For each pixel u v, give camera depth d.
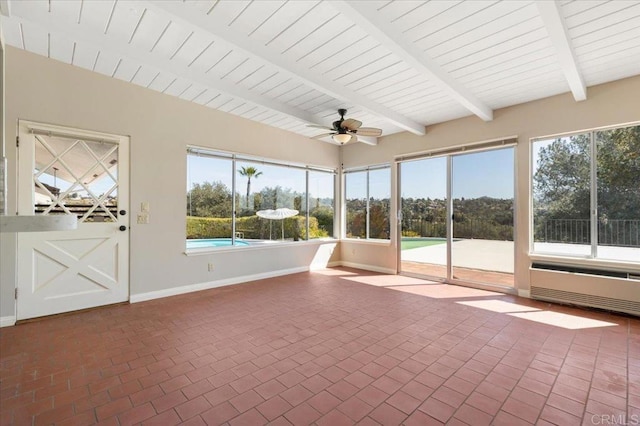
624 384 2.06
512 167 4.29
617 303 3.33
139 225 3.88
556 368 2.27
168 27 2.54
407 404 1.87
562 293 3.71
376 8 2.22
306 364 2.35
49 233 3.31
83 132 3.47
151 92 3.95
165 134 4.07
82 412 1.78
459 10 2.25
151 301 3.90
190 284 4.35
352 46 2.79
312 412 1.79
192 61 3.08
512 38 2.61
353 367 2.30
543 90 3.71
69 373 2.20
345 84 3.56
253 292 4.36
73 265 3.45
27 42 2.93
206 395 1.95
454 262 4.89
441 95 3.90
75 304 3.46
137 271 3.87
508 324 3.14
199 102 4.33
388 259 5.74
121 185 3.75
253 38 2.66
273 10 2.30
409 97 3.95
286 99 4.03
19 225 0.79
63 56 3.19
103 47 2.63
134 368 2.27
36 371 2.22
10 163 3.06
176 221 4.19
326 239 6.38
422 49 2.76
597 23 2.36
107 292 3.67
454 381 2.11
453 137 4.80
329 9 2.29
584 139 3.72
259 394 1.97
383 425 1.69
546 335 2.86
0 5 2.15
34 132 3.19
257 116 4.86
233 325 3.12
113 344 2.66
